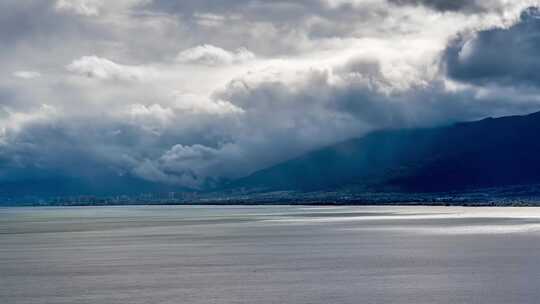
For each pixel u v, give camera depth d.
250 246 153.00
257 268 112.06
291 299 84.50
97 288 93.25
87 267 115.31
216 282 97.31
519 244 145.12
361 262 118.19
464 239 160.25
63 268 114.25
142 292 89.88
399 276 101.00
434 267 109.75
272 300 83.94
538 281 94.38
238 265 116.44
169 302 83.38
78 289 92.62
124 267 114.81
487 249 135.12
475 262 114.62
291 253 135.50
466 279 97.00
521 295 84.88
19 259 129.00
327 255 130.62
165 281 98.69
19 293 90.12
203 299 84.94
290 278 100.38
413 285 93.00
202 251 141.88
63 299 86.06
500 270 104.94
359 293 87.81
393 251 135.50
